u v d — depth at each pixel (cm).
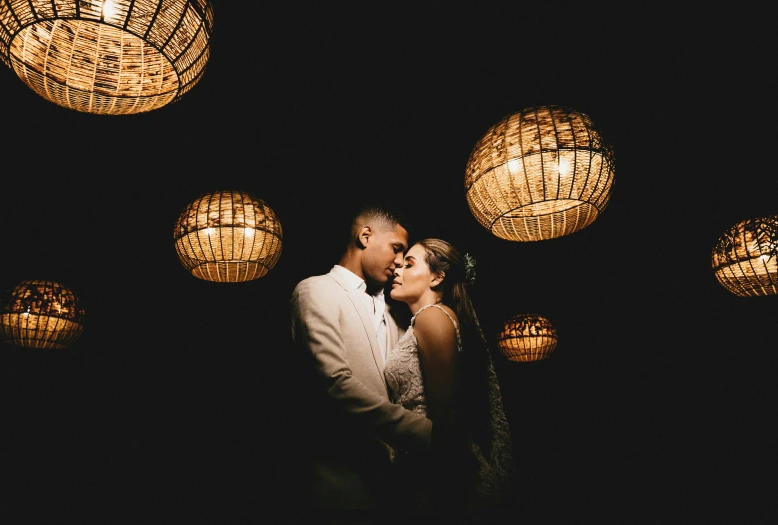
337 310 203
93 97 164
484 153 201
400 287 228
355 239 229
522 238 224
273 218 279
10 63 155
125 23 143
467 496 199
